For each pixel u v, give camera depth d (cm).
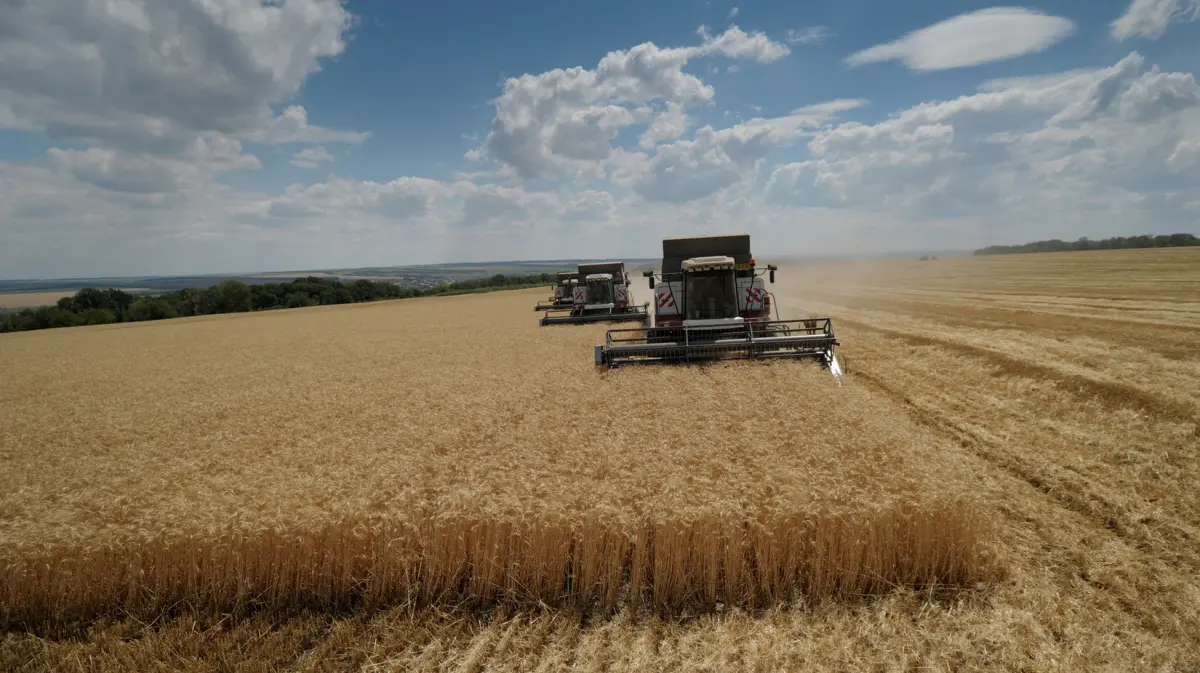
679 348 1669
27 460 1150
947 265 8425
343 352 2977
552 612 619
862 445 841
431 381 1820
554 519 643
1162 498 755
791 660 519
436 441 1036
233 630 628
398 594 654
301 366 2492
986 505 682
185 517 716
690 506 650
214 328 5522
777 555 614
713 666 520
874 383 1533
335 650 589
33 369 2947
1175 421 1002
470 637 594
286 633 621
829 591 612
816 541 615
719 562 624
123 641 627
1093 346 1692
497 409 1273
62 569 662
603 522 633
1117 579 590
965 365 1625
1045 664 489
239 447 1134
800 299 4097
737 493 686
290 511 709
